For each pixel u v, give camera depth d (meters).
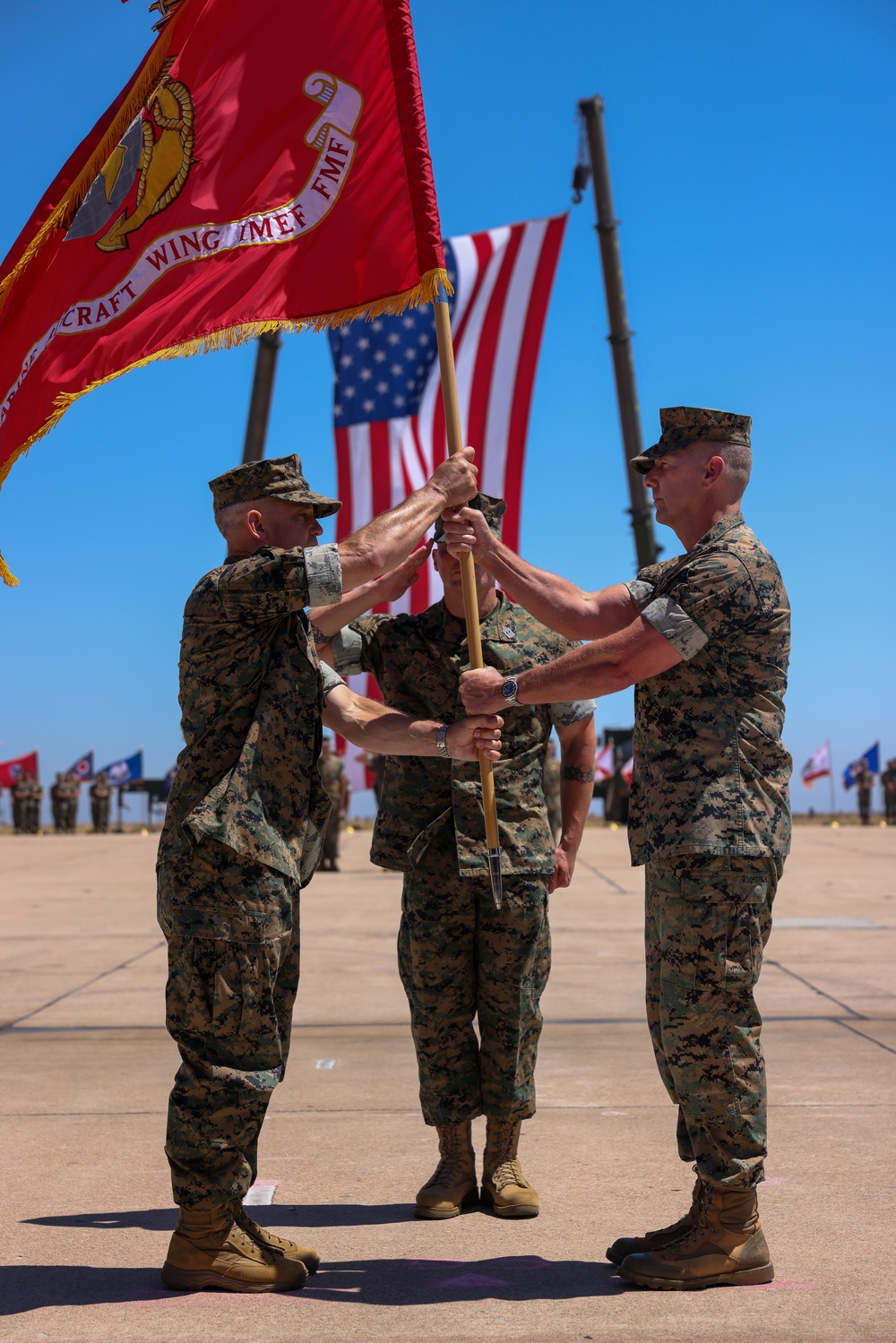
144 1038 6.07
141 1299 2.90
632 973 7.81
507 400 13.69
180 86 3.77
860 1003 6.75
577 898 12.20
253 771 3.04
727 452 3.20
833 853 18.28
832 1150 4.04
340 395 13.98
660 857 3.00
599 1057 5.52
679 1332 2.63
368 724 3.65
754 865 3.00
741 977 2.98
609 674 3.08
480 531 3.48
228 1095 2.93
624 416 16.70
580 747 3.97
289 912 3.07
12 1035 6.17
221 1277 2.95
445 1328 2.68
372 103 3.77
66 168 3.80
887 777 29.83
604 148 16.55
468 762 3.67
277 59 3.81
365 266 3.70
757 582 3.08
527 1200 3.53
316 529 3.38
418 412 13.84
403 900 3.77
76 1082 5.16
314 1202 3.68
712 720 3.04
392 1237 3.37
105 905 12.48
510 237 13.97
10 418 3.72
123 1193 3.74
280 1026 3.11
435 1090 3.66
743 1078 2.97
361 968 8.17
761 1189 3.66
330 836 16.42
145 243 3.71
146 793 33.12
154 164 3.74
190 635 3.15
